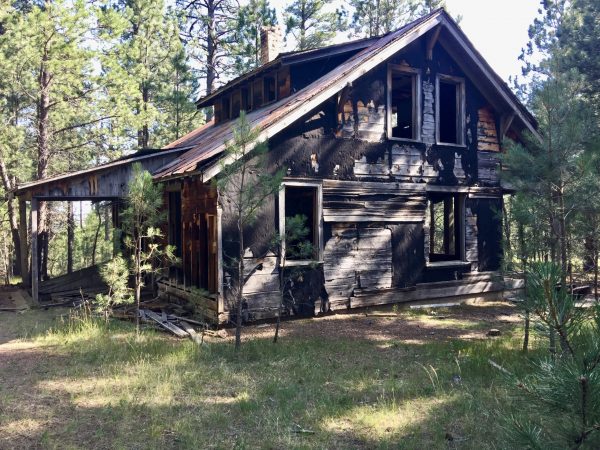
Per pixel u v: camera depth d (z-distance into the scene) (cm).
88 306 1205
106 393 614
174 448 470
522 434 268
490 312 1282
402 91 1609
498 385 643
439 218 2741
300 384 666
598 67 1777
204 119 2830
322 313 1182
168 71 2534
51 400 595
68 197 1420
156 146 2602
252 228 1080
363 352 845
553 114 749
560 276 270
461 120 1427
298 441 484
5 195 2128
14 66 1808
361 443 484
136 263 953
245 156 864
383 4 2944
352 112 1234
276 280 1111
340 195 1207
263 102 1489
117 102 1953
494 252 1481
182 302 1238
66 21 1739
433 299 1362
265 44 1805
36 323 1085
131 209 935
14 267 2642
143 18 2436
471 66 1404
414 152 1337
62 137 2366
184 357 780
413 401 596
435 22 1288
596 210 729
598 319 252
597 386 222
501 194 1500
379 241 1273
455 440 489
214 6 3000
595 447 247
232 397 612
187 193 1202
